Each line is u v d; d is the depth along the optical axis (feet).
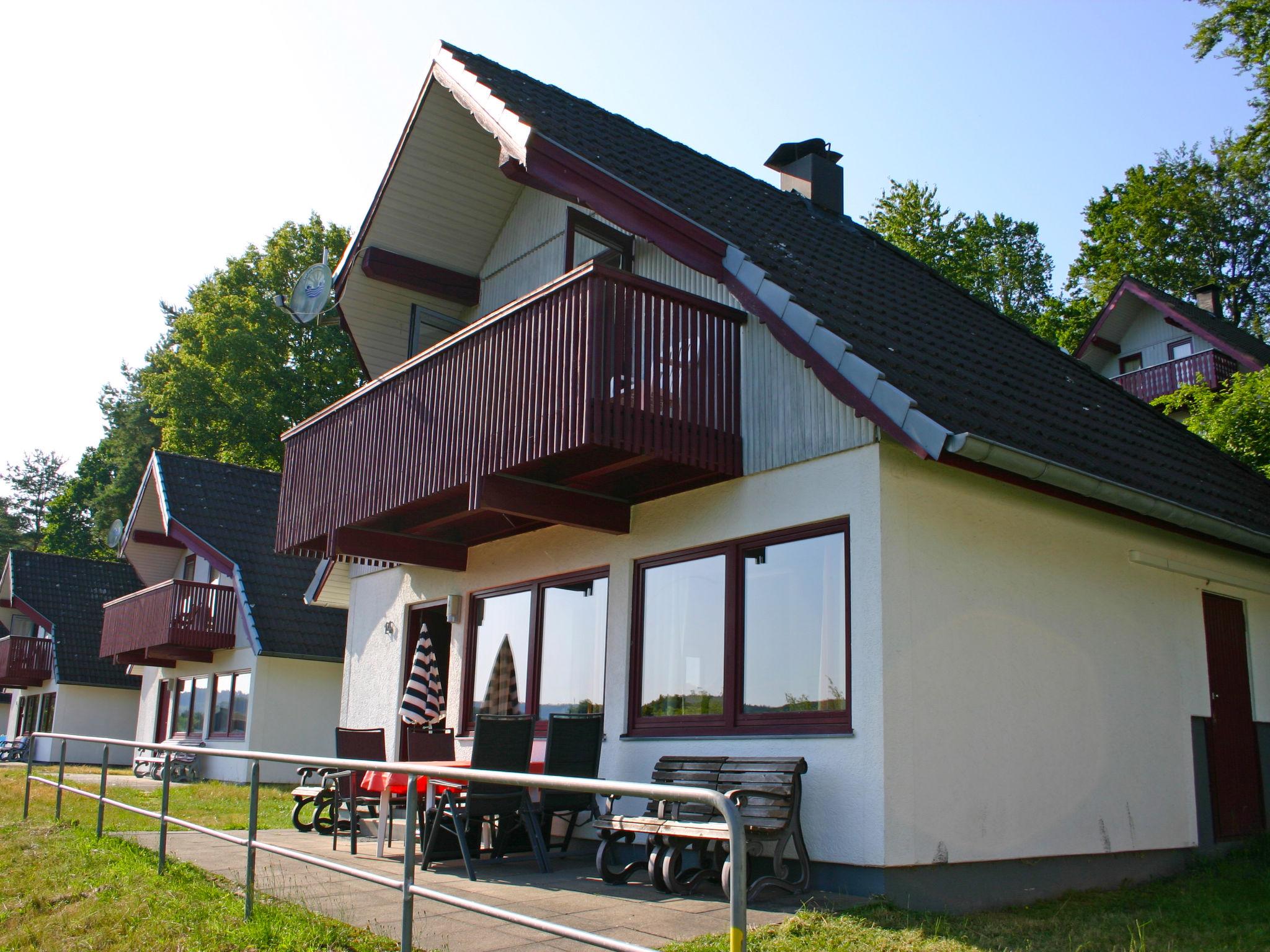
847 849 23.77
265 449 121.90
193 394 122.31
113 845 30.17
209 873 25.84
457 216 43.16
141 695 95.61
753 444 28.53
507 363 29.12
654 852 24.13
